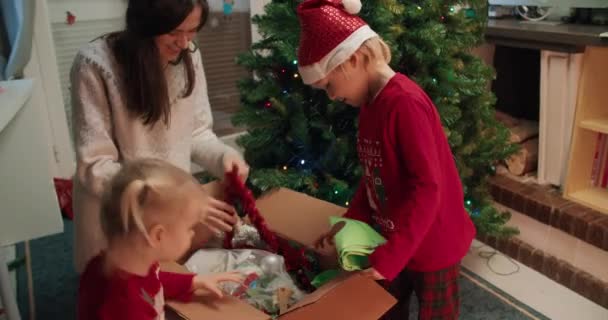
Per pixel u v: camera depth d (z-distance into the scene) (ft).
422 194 3.67
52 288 6.87
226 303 3.39
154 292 3.14
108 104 4.13
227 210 3.82
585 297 6.61
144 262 2.95
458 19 6.33
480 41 6.89
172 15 3.68
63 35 9.46
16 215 5.24
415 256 4.26
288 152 6.48
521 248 7.38
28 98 5.05
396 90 3.79
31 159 5.18
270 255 4.31
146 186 2.77
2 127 4.49
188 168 4.69
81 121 4.07
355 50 3.73
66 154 9.84
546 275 7.09
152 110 4.06
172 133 4.46
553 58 7.09
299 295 3.99
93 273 3.07
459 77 6.21
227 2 10.50
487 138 7.07
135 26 3.85
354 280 3.52
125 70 4.00
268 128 6.28
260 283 4.08
